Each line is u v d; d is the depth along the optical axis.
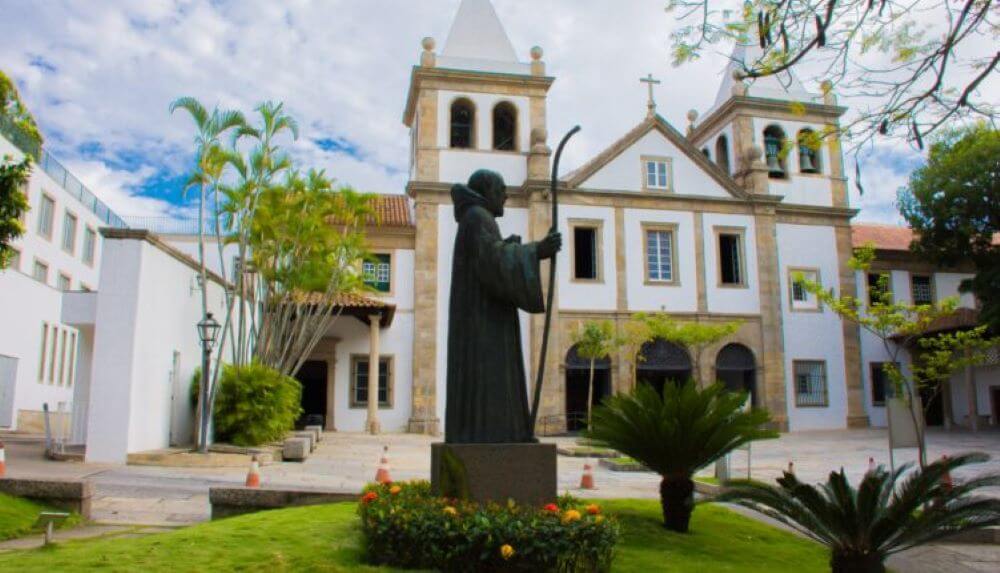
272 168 19.67
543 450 7.04
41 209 34.59
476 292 7.37
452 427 7.25
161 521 9.42
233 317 22.81
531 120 33.22
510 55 33.94
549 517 6.41
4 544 7.73
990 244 30.34
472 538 6.17
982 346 16.84
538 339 30.78
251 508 9.21
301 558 6.56
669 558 8.11
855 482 15.98
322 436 26.75
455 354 7.37
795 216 34.38
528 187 31.80
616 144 32.94
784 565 8.60
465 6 34.53
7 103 22.81
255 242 22.22
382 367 31.25
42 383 31.14
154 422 16.98
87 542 7.65
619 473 17.77
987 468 19.17
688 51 7.19
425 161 32.09
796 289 33.88
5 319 27.38
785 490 7.54
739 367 32.69
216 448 17.56
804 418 32.75
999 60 6.52
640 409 9.44
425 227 31.45
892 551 7.33
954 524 6.96
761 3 6.76
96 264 42.16
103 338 15.82
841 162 35.44
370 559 6.58
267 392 19.23
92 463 15.27
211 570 6.15
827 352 33.59
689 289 32.50
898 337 33.47
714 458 9.53
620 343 28.64
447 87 32.81
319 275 23.14
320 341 30.89
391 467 17.36
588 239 34.28
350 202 22.89
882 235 38.19
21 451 17.17
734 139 35.41
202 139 17.70
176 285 18.20
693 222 33.06
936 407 35.06
